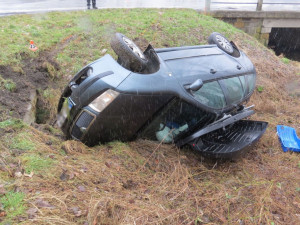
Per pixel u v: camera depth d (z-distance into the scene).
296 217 3.83
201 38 10.02
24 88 6.49
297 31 18.33
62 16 10.50
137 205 3.58
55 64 7.73
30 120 5.68
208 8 13.20
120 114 4.34
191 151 5.12
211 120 4.96
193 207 3.79
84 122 4.45
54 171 3.77
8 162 3.77
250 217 3.72
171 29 9.99
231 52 5.98
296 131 6.16
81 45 8.56
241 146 4.68
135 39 9.15
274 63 10.04
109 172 4.09
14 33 8.52
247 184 4.43
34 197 3.25
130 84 4.30
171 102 4.54
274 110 7.04
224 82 5.16
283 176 4.70
